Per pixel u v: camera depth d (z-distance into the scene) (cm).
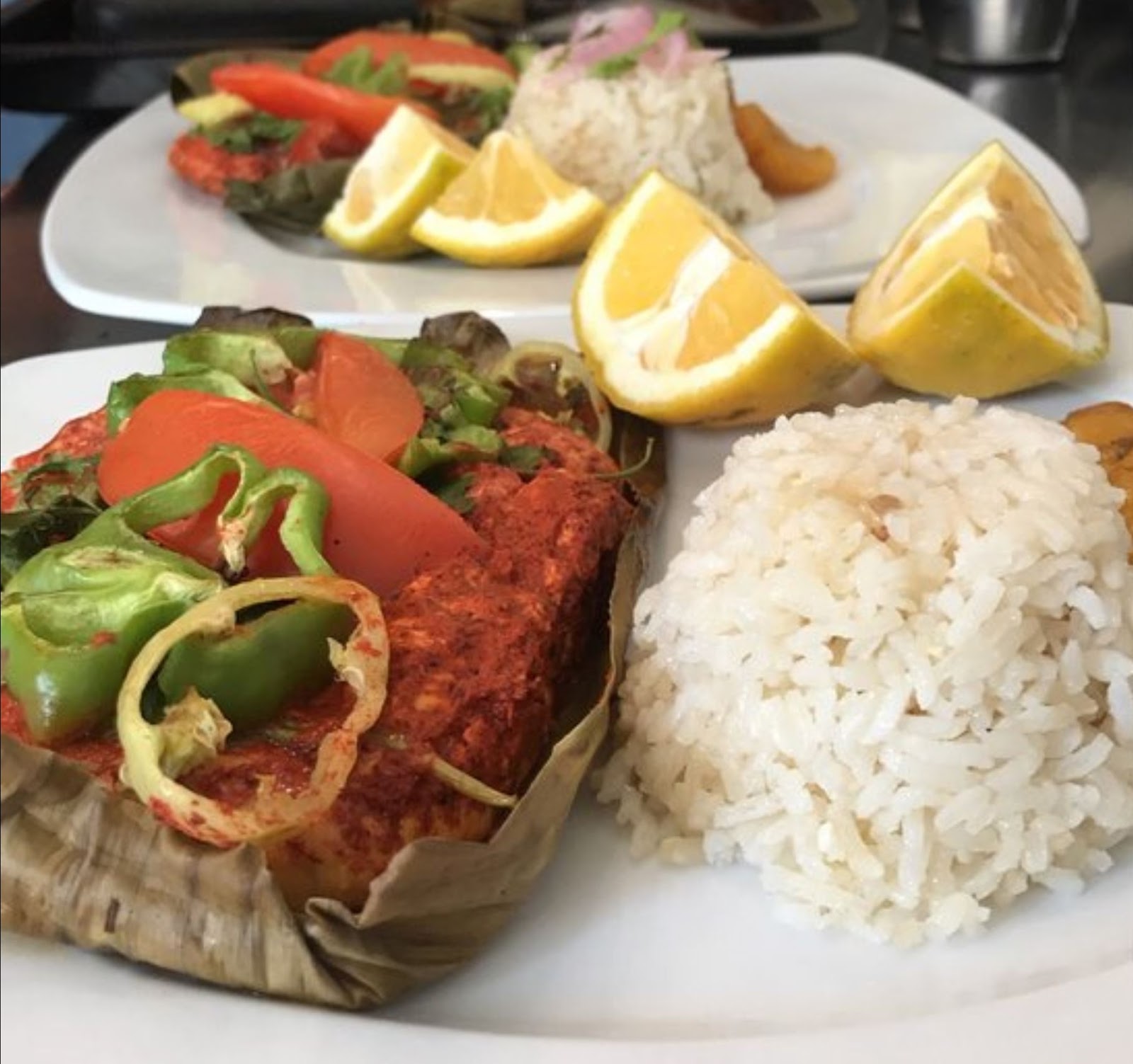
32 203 45
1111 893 18
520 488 21
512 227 34
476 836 17
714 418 26
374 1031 15
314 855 16
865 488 19
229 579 18
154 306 33
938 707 17
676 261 27
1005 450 19
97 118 53
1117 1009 14
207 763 16
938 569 18
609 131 39
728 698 19
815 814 18
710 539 20
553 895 18
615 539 21
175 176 42
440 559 19
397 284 34
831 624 18
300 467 19
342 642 17
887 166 41
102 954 16
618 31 41
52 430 27
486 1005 17
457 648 18
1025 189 28
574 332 28
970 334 25
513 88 45
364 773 16
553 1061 14
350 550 19
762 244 37
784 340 25
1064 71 53
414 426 22
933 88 46
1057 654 18
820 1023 16
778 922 18
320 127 42
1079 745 18
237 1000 15
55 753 16
